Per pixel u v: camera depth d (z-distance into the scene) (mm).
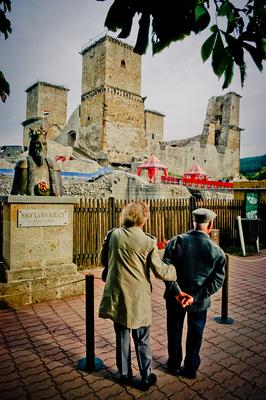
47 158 5449
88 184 21266
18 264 4965
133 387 2797
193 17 1260
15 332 3939
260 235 11516
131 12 1274
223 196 23766
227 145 51500
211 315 4594
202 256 2717
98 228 7566
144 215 2668
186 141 53500
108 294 2607
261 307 4961
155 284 6215
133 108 40625
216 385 2838
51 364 3197
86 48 40250
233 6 1210
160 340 3768
